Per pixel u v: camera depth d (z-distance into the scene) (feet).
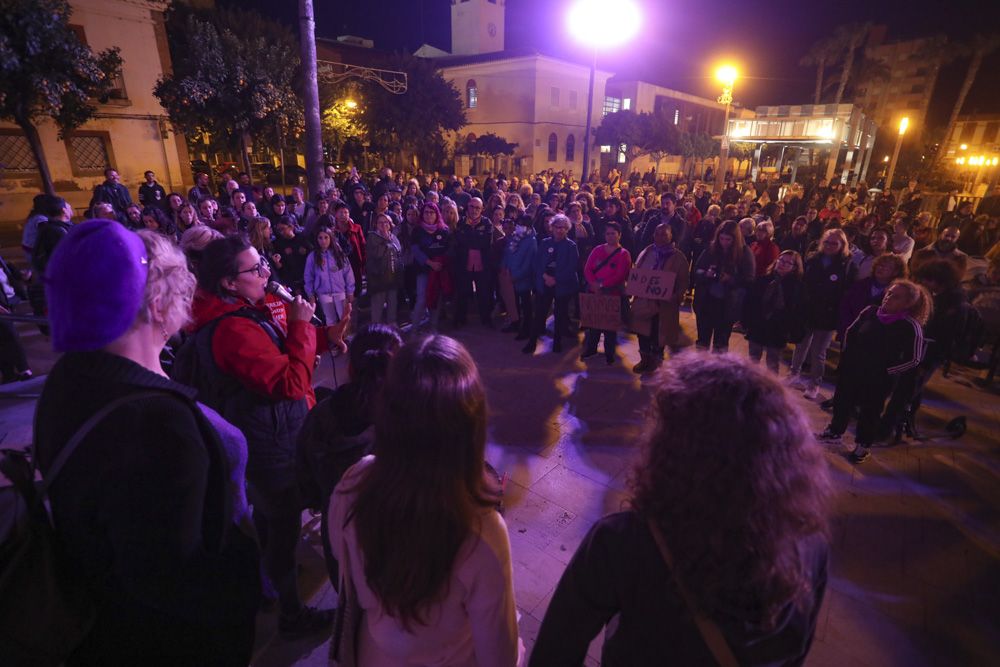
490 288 24.07
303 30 30.71
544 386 17.99
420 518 3.34
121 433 3.24
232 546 4.02
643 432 3.47
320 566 9.81
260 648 8.07
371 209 30.91
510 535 10.91
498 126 118.62
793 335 16.72
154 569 3.29
